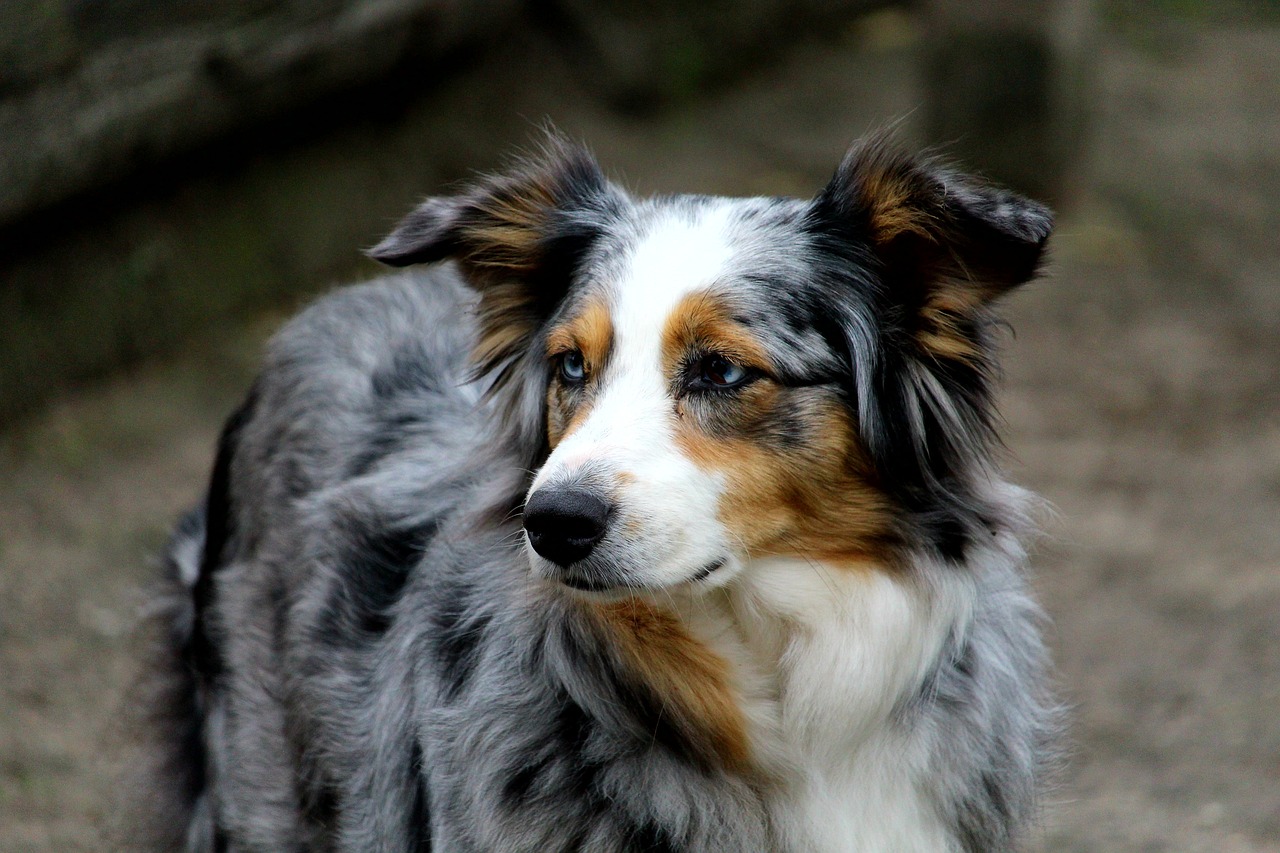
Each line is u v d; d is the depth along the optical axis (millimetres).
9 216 14211
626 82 23844
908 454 6973
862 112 25625
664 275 6832
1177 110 28172
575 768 6680
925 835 6910
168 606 9617
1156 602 13547
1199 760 11250
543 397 7402
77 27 14461
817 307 6875
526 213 7633
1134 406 17672
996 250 6707
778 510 6762
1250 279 21406
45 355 15352
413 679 7262
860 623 6871
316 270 18469
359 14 17219
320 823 7855
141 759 9555
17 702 11352
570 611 6711
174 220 16641
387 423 8445
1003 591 7293
